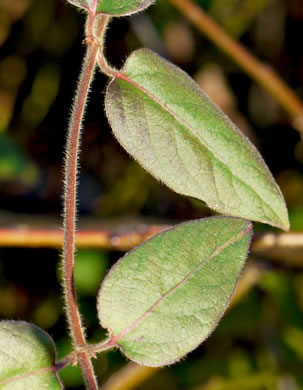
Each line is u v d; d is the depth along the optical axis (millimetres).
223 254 267
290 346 471
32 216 522
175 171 274
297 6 571
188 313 267
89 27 277
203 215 521
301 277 468
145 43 565
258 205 274
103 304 267
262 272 441
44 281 519
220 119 275
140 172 553
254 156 274
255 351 476
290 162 552
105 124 561
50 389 268
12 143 542
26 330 269
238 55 491
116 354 469
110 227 493
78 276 483
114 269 267
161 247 268
